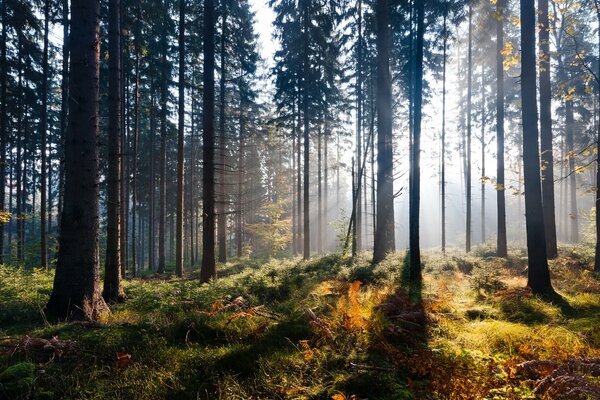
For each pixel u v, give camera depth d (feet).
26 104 66.80
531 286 26.43
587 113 75.66
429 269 40.70
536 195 26.96
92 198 22.99
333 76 70.69
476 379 11.66
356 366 13.01
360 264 43.27
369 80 74.54
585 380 9.74
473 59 71.00
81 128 22.72
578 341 14.83
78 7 22.98
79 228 22.41
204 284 36.60
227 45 68.85
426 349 14.94
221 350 14.92
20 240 72.95
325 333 15.53
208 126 41.37
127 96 71.31
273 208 94.89
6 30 57.16
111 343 15.17
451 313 20.67
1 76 60.13
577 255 46.52
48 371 12.78
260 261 72.28
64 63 55.47
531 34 27.50
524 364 11.63
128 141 73.97
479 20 58.65
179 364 13.53
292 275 38.73
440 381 11.45
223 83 72.08
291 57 67.77
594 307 21.91
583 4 36.45
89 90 23.08
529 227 26.91
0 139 60.95
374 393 11.66
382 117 47.24
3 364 13.20
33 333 16.97
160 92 72.49
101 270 52.47
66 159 22.71
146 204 124.67
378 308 19.24
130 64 61.87
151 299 28.55
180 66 54.29
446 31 64.28
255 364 13.76
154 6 54.49
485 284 27.81
